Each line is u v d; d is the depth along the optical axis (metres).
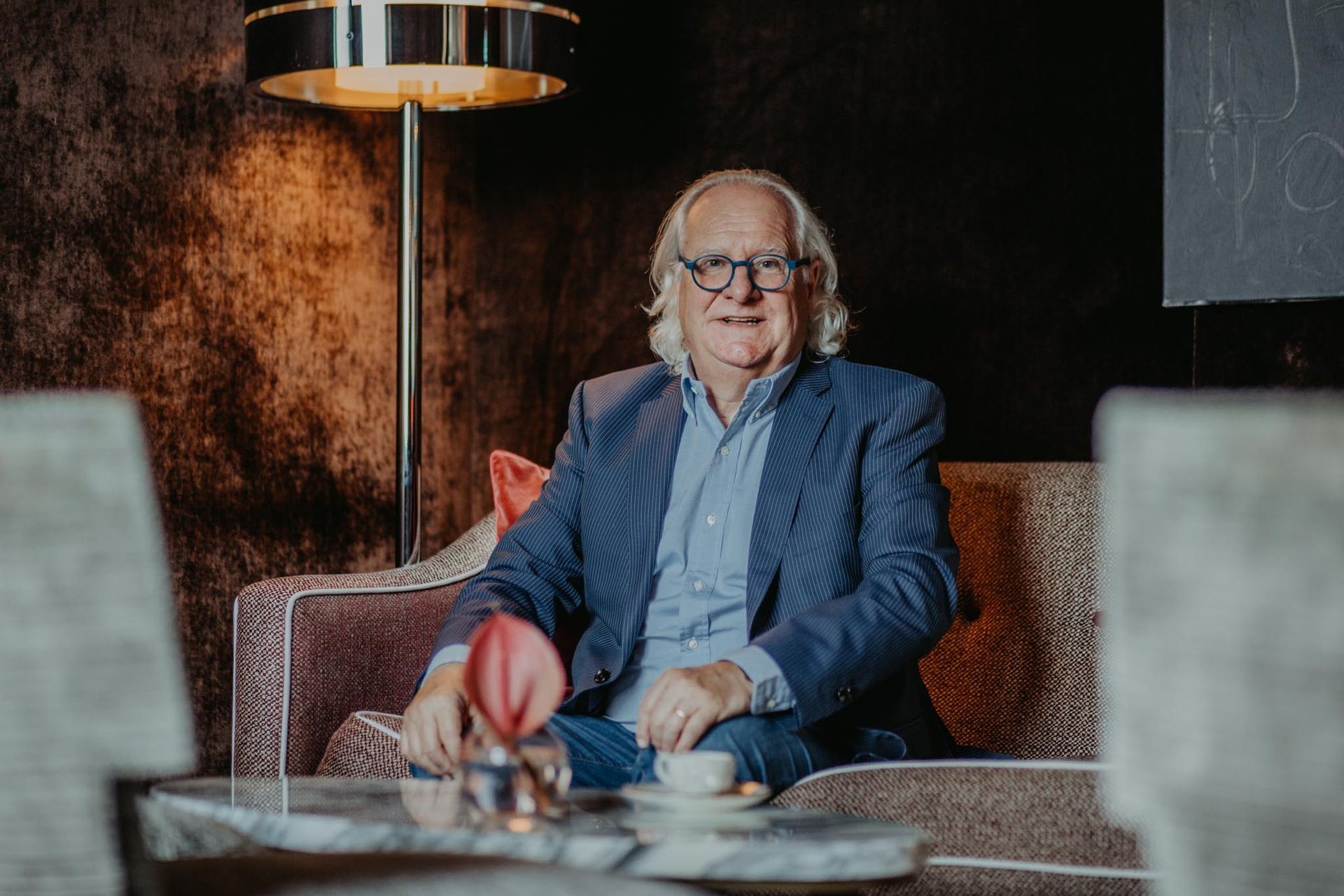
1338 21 2.50
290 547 3.25
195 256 3.04
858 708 1.90
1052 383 2.89
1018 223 2.93
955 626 2.37
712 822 1.25
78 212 2.80
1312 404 0.76
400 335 2.99
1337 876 0.77
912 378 2.11
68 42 2.79
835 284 2.26
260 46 2.79
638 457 2.12
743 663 1.71
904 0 3.06
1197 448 0.78
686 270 2.15
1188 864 0.82
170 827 1.34
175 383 2.99
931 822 1.37
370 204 3.46
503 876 1.10
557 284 3.57
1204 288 2.65
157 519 0.90
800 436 2.04
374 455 3.47
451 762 1.74
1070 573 2.29
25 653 0.86
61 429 0.86
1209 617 0.79
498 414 3.66
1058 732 2.25
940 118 3.02
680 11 3.36
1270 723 0.77
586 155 3.51
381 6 2.68
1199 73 2.64
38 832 0.88
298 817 1.20
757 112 3.26
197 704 3.03
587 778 1.84
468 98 3.07
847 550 1.98
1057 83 2.88
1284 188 2.56
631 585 2.04
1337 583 0.75
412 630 2.33
